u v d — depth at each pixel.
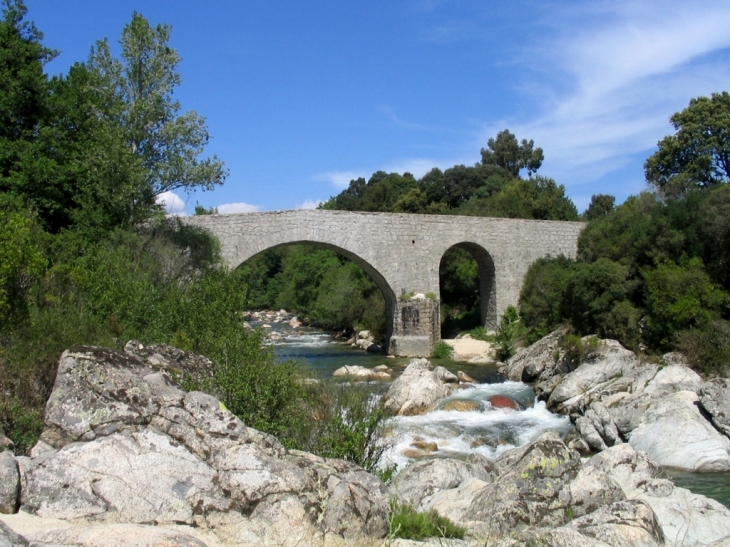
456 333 50.34
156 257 28.97
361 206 98.38
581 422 20.19
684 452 17.23
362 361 39.72
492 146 106.56
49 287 19.56
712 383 19.36
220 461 8.63
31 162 28.89
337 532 7.98
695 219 31.88
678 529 9.48
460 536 8.77
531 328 38.34
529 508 9.35
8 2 31.50
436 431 20.95
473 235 45.00
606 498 9.54
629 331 30.17
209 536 7.76
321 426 13.58
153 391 9.52
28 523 7.61
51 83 32.44
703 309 27.80
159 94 32.16
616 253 35.38
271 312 90.44
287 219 39.22
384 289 44.09
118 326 19.09
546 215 68.25
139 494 8.16
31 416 12.12
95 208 29.80
